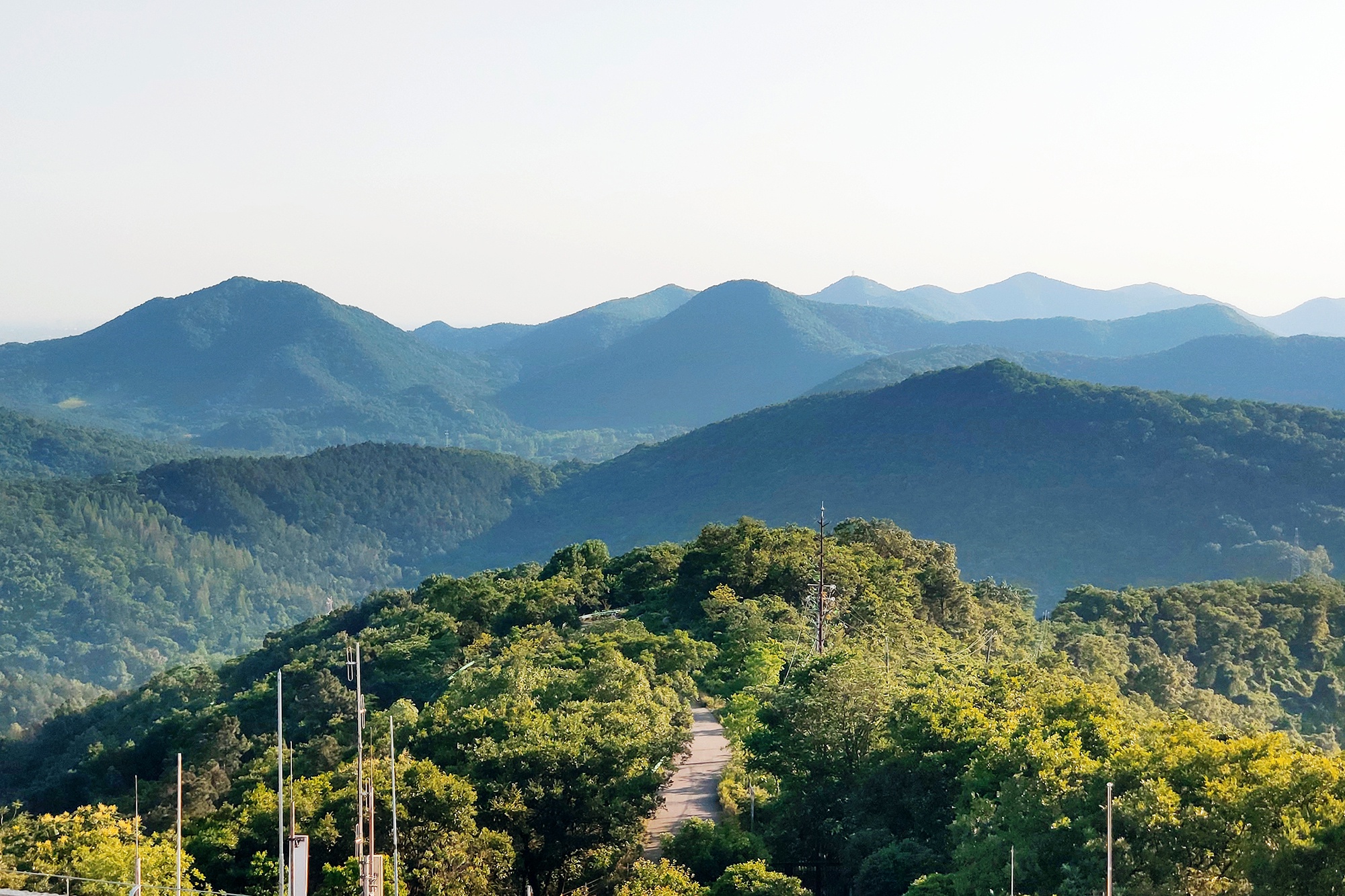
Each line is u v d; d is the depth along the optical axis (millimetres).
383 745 82500
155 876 59906
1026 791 56469
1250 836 49312
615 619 128625
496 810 66000
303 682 136875
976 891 53000
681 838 68312
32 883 59656
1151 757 57188
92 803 120938
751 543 140875
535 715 77938
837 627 117938
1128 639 168250
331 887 56719
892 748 69125
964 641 133625
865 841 63688
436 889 56844
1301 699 169875
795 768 73250
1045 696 75750
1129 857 50594
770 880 57250
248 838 66000
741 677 103812
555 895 67500
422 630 143875
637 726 76562
